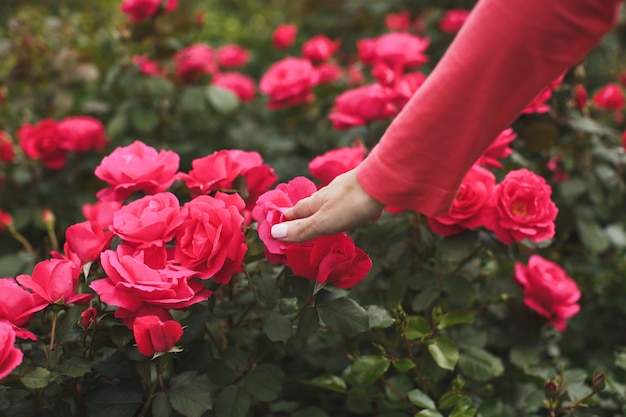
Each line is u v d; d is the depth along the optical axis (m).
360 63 2.40
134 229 1.10
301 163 2.15
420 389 1.34
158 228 1.09
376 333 1.38
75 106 2.51
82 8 3.26
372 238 1.38
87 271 1.10
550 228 1.24
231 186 1.24
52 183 1.95
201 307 1.16
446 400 1.25
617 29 3.08
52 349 1.09
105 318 1.10
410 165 1.00
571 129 1.71
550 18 0.91
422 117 0.98
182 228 1.11
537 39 0.92
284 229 1.07
